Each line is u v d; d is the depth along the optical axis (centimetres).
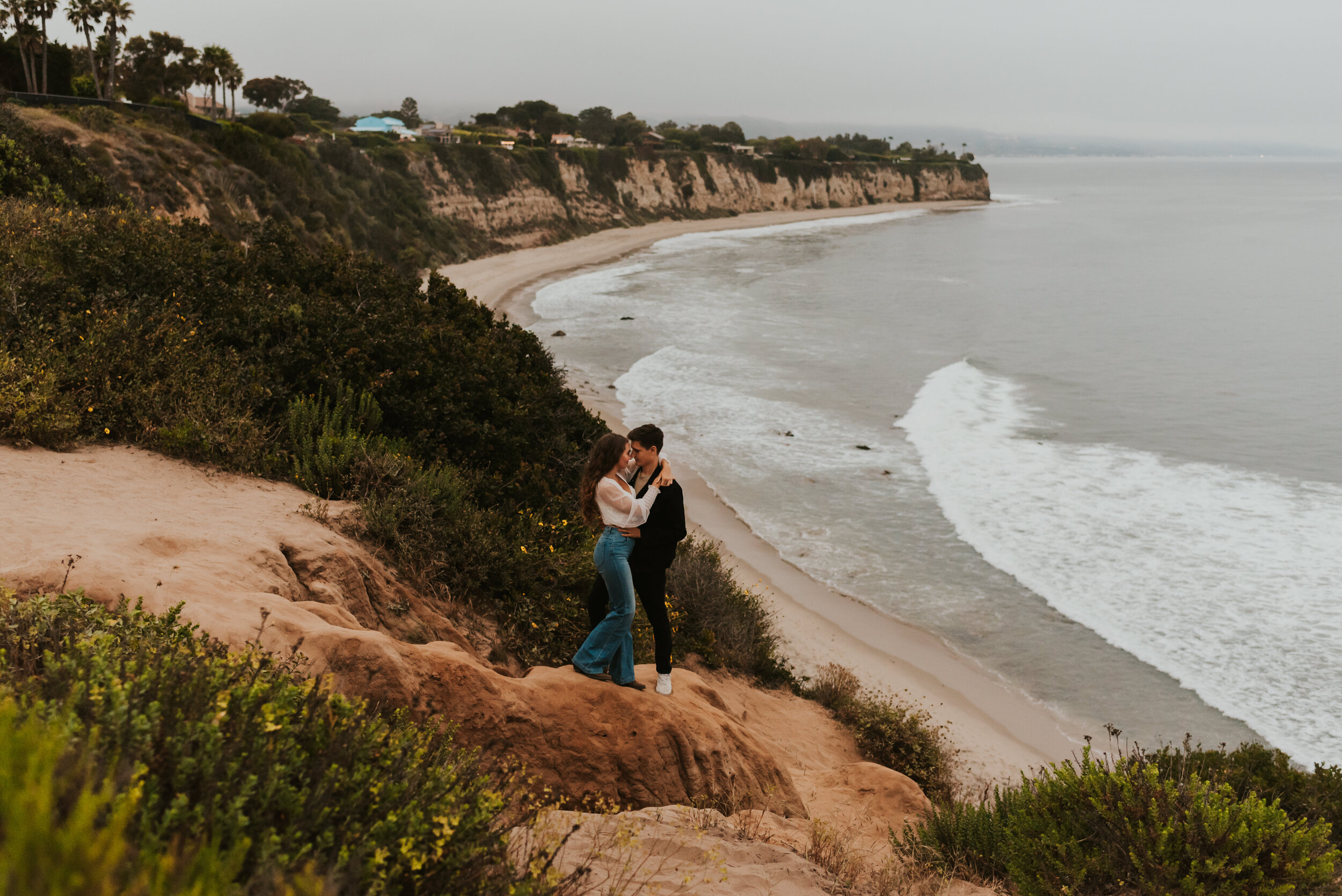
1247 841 486
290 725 285
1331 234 11950
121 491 733
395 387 1211
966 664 1697
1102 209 17462
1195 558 2153
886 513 2395
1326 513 2439
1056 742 1476
